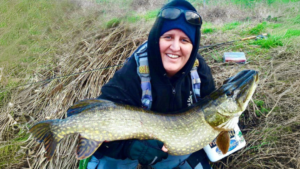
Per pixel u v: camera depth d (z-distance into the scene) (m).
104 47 1.57
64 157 1.01
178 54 0.73
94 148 0.69
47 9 2.15
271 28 1.72
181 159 0.86
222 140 0.83
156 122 0.74
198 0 2.60
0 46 1.62
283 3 2.23
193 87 0.83
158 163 0.86
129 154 0.73
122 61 1.42
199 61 0.86
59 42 1.78
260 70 1.25
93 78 1.32
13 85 1.38
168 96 0.79
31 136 1.09
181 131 0.76
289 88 1.10
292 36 1.51
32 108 1.24
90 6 2.46
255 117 1.03
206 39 1.61
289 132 0.94
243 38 1.57
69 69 1.45
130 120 0.71
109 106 0.72
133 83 0.76
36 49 1.71
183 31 0.70
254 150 0.93
